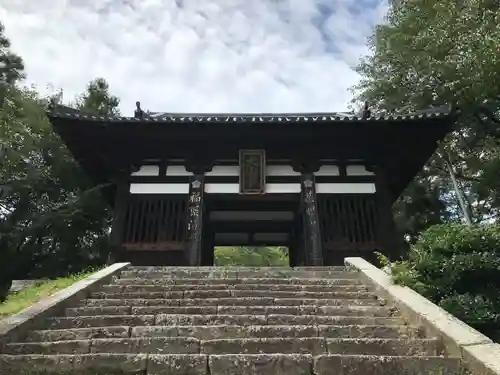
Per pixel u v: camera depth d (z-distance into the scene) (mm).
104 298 7441
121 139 13375
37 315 5938
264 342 5281
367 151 13797
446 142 19734
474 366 4555
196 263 12039
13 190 23016
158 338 5344
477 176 21516
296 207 14383
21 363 4742
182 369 4680
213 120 12906
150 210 13156
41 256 22734
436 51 15023
